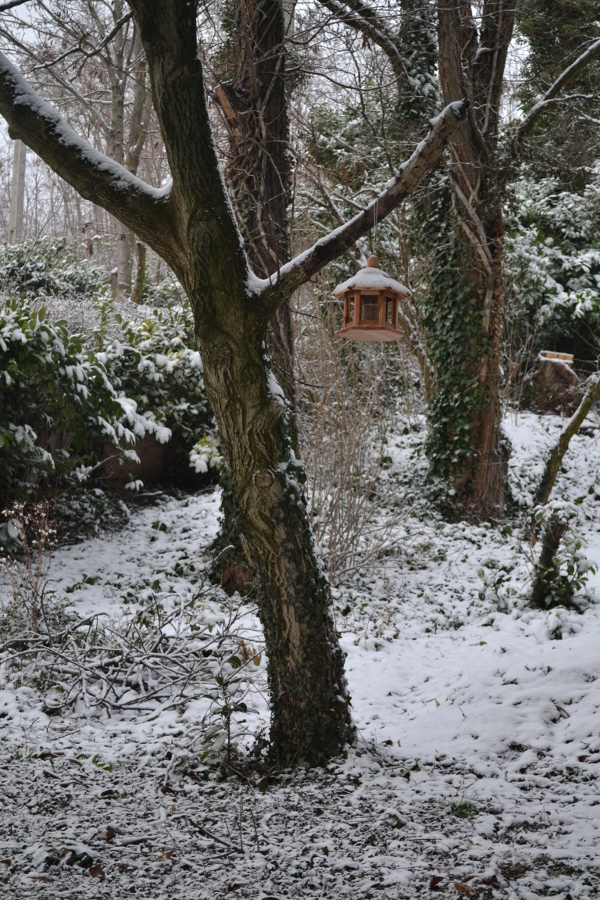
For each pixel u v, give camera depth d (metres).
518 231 17.39
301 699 4.58
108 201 4.38
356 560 9.51
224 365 4.33
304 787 4.34
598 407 15.70
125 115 21.06
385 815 3.96
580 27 12.13
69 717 5.59
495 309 11.67
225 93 7.67
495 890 3.19
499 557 9.73
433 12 10.38
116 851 3.56
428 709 5.75
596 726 4.89
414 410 15.03
